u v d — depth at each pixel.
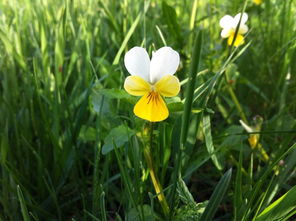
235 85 0.15
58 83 0.12
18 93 0.13
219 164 0.10
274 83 0.14
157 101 0.07
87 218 0.10
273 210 0.07
